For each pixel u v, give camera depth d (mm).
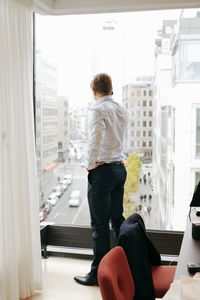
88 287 3289
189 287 1449
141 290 2027
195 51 3510
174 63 3553
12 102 2920
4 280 2842
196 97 3543
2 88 2770
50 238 3922
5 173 2836
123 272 1834
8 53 2826
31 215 3148
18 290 2932
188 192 3660
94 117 3006
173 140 3635
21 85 2971
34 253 3178
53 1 3365
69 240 3891
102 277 1563
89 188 3193
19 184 3004
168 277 2344
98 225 3195
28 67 3035
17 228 2990
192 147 3609
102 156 3092
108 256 1760
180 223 3707
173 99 3596
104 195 3131
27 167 3043
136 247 2104
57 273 3559
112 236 3799
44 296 3135
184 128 3598
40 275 3191
